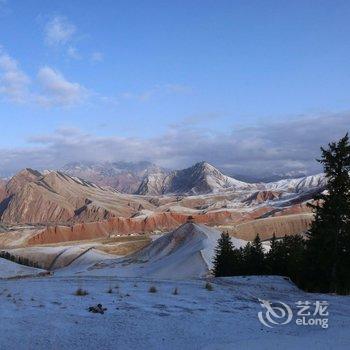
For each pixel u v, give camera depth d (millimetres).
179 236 163875
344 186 36250
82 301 19844
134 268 134000
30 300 19531
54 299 19984
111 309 18781
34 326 15703
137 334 15711
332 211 36375
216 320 18391
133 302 20375
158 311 19000
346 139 36594
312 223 38125
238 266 62406
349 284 34844
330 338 16469
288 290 28719
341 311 22078
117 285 24312
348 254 35875
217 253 80375
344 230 36000
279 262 50719
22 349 13633
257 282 31266
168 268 117812
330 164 36844
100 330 15836
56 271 160875
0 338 14281
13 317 16562
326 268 36375
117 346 14469
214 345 15133
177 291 23828
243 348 14859
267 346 15133
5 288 22969
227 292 24812
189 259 118750
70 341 14578
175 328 16750
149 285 25547
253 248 61156
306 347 15094
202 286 26359
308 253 37750
